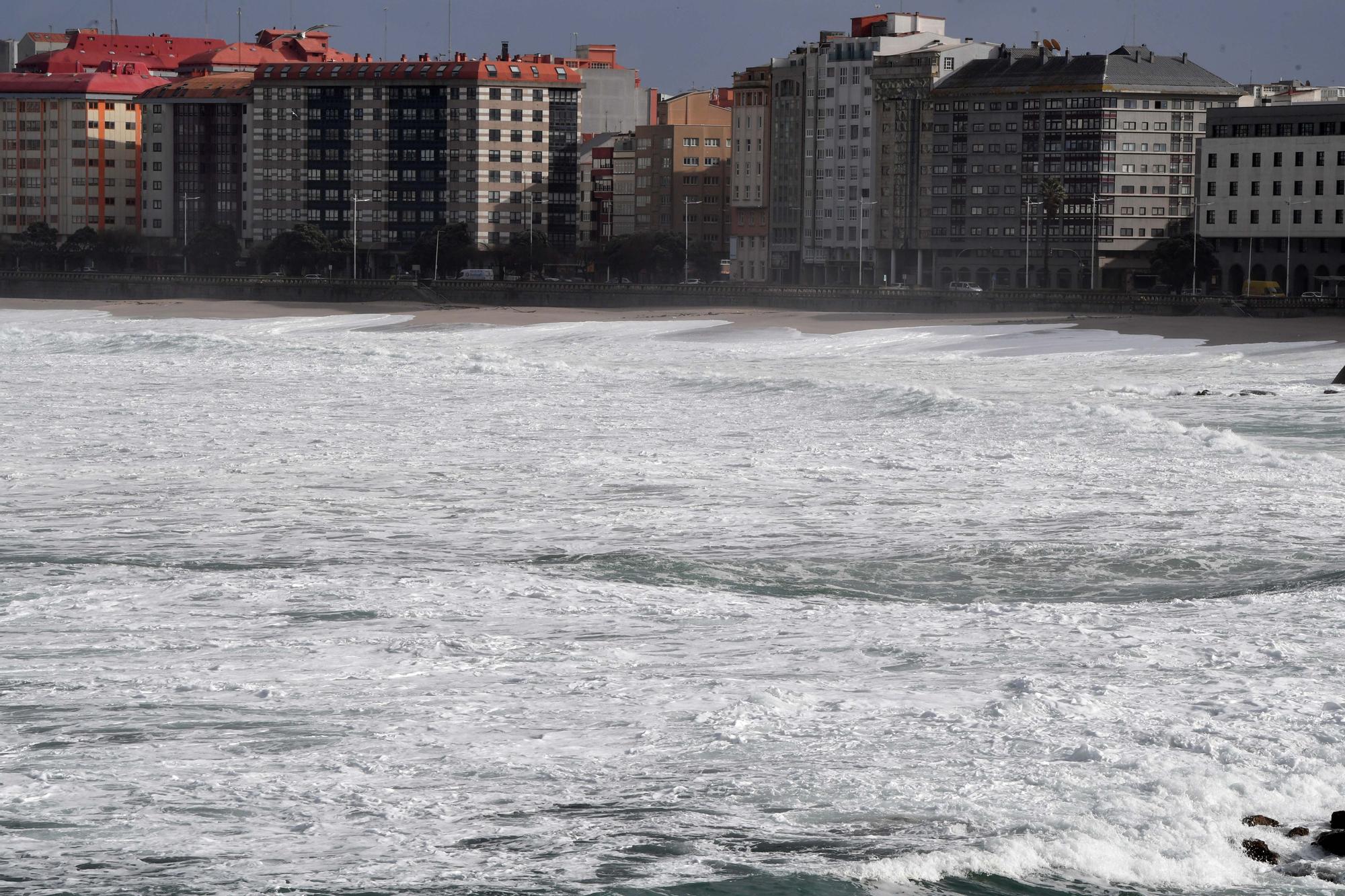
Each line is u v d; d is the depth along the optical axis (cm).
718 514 6756
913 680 3722
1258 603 4756
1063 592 5159
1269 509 6738
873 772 2969
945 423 10206
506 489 7500
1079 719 3312
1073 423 9988
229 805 2814
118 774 2981
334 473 8031
